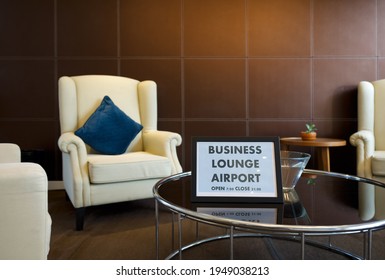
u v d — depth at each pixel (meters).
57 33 2.84
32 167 0.89
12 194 0.83
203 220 0.90
